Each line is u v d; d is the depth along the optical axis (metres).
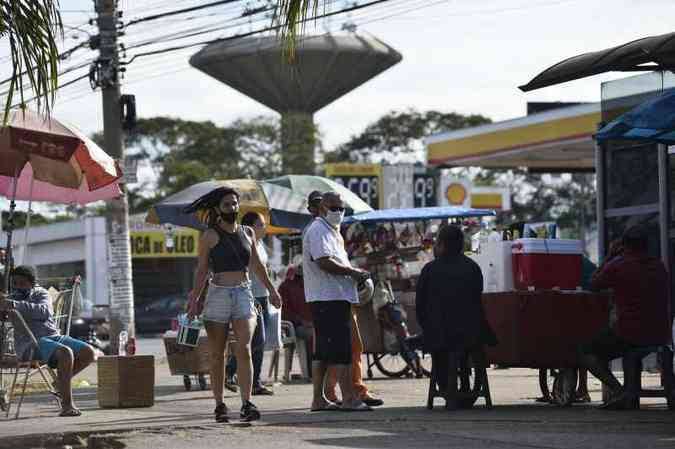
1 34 12.85
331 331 14.52
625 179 19.38
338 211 14.47
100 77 30.22
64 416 14.77
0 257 17.94
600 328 14.89
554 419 13.34
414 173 79.00
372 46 81.50
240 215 23.44
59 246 80.75
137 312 61.28
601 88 19.11
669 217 17.94
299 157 86.62
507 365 14.97
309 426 12.88
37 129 15.12
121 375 15.87
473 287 14.59
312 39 79.81
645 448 10.79
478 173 115.19
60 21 12.89
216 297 13.37
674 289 17.80
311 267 14.54
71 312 16.33
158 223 23.64
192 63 82.69
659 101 13.72
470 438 11.67
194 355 18.97
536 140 46.50
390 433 12.16
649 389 14.50
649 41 14.33
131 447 11.44
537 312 14.78
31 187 16.88
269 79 81.56
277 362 20.45
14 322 14.88
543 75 15.41
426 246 24.00
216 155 109.75
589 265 16.97
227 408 14.73
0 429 13.23
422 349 15.22
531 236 17.08
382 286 21.56
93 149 15.74
